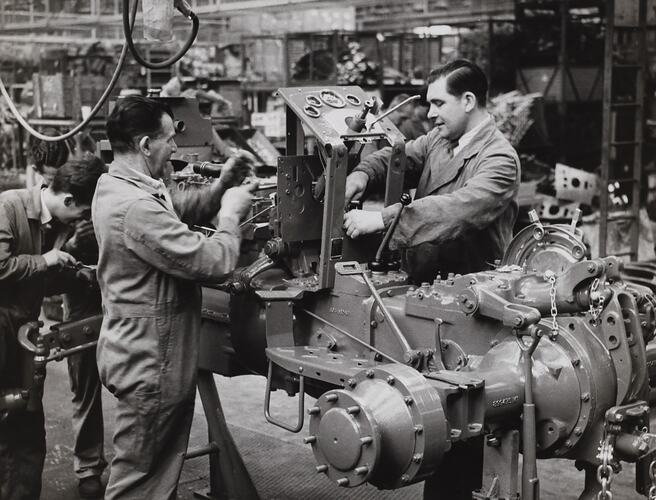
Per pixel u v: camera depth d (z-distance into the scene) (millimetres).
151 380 2814
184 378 2881
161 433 2875
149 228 2729
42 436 3506
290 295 2822
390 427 2199
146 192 2826
